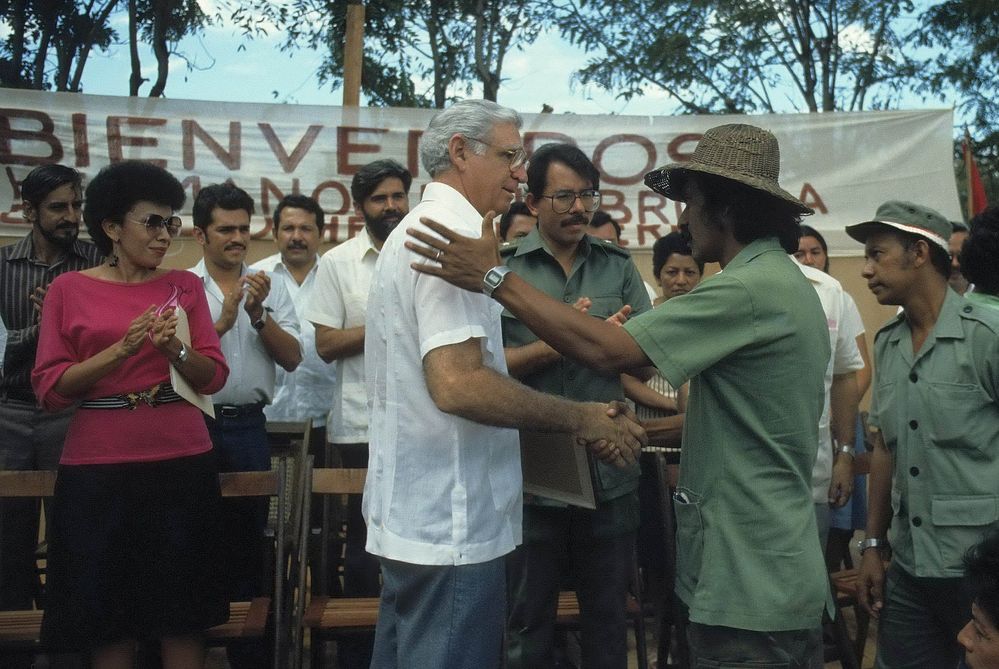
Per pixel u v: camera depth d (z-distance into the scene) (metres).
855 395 4.07
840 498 3.96
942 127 6.75
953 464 2.92
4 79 13.60
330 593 4.51
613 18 16.70
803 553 2.42
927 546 2.95
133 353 3.08
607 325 2.37
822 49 17.48
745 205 2.48
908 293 3.04
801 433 2.44
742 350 2.40
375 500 2.55
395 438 2.48
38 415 4.15
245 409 4.33
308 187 6.28
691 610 2.47
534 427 2.40
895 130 6.75
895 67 17.39
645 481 4.51
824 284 4.10
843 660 3.93
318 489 3.83
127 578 3.14
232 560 4.00
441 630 2.44
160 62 13.78
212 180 6.20
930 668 3.08
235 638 3.44
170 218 3.30
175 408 3.24
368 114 6.31
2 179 6.00
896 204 3.08
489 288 2.32
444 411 2.33
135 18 13.81
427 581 2.45
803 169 6.75
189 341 3.24
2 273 4.25
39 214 4.19
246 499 4.06
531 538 3.29
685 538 2.55
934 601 3.00
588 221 3.46
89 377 3.07
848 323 4.07
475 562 2.44
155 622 3.15
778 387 2.41
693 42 16.89
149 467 3.17
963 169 17.20
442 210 2.48
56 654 3.53
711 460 2.47
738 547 2.42
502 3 16.02
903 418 3.04
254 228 6.23
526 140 6.54
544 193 3.41
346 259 4.47
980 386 2.90
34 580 4.15
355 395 4.44
